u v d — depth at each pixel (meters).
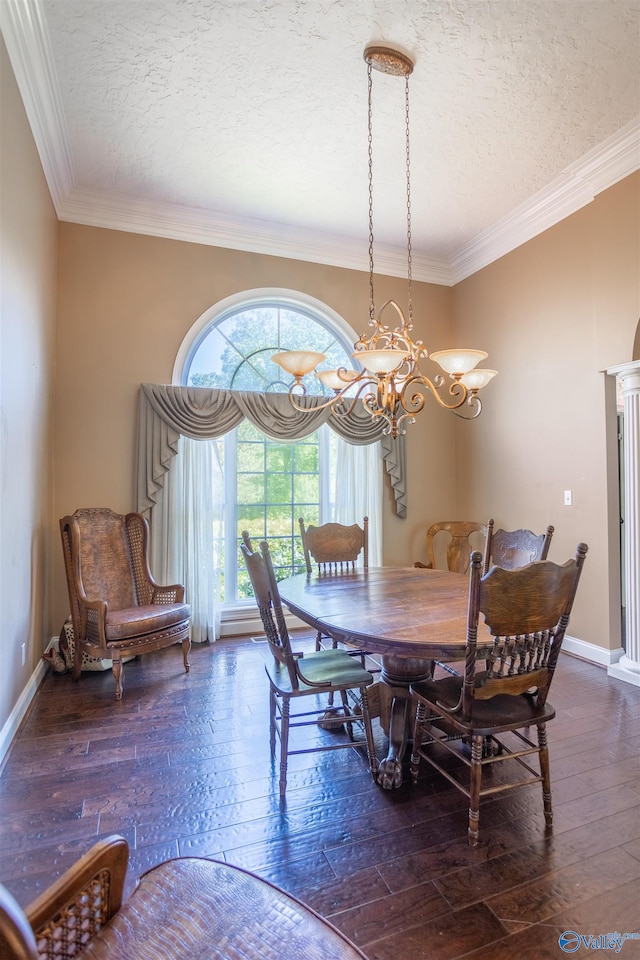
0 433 2.14
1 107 2.05
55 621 3.47
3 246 2.14
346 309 4.46
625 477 3.14
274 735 2.19
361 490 4.38
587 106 2.76
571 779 2.03
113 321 3.73
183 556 3.77
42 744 2.32
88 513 3.45
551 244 3.74
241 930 0.89
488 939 1.32
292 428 4.02
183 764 2.16
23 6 2.04
